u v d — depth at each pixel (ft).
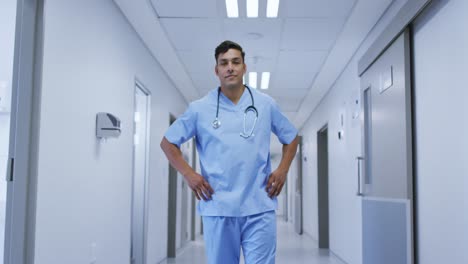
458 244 7.63
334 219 20.42
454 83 7.78
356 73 15.46
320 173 25.13
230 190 5.92
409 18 9.31
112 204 11.30
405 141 9.75
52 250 7.84
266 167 6.13
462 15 7.44
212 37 14.42
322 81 20.11
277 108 6.37
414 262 9.62
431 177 8.81
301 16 12.69
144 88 14.82
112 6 11.29
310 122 29.45
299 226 31.35
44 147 7.52
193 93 23.04
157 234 16.99
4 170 9.41
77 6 8.91
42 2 7.48
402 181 9.99
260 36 14.34
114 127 10.05
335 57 16.31
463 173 7.45
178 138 6.17
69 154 8.55
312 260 19.07
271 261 5.99
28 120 7.28
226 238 5.97
